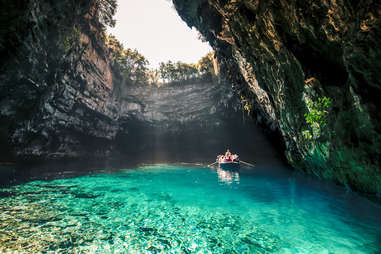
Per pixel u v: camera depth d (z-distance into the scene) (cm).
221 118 3453
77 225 504
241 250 385
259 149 3375
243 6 926
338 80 646
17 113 1611
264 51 970
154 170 1711
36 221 521
